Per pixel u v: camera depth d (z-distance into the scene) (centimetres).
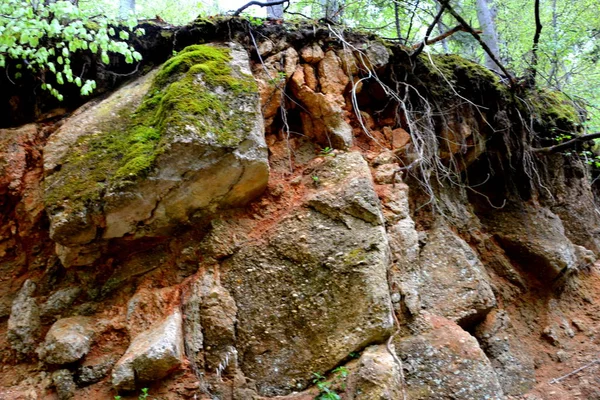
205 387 301
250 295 339
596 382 395
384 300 314
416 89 473
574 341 441
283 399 298
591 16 820
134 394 296
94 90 444
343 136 419
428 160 443
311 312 327
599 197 642
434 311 384
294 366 313
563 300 477
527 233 499
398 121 463
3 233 396
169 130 336
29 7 366
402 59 481
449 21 870
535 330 452
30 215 383
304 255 346
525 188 537
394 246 377
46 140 414
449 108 488
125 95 412
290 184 395
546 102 581
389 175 413
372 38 473
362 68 456
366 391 275
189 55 385
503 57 758
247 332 326
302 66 446
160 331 308
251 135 357
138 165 332
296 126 441
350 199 363
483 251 484
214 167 346
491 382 328
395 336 343
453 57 518
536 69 571
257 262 350
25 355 340
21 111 442
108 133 377
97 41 388
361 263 331
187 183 344
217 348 318
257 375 313
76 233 338
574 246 518
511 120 532
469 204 511
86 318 346
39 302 362
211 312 326
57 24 371
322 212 364
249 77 388
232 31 445
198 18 446
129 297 354
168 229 360
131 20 402
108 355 324
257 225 372
